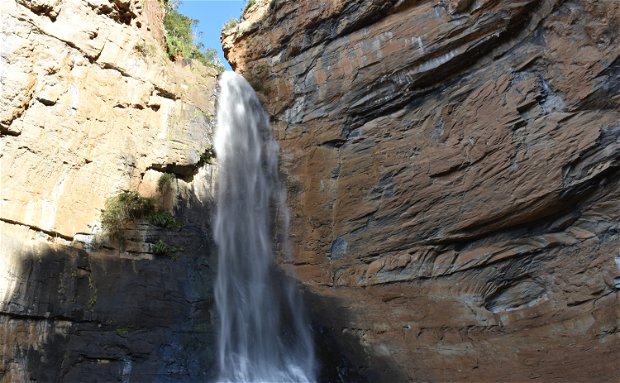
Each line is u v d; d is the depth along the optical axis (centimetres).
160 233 1182
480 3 1238
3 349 815
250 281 1290
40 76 1042
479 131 1202
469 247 1212
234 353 1053
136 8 1337
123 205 1136
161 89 1336
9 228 923
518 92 1159
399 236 1283
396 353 1109
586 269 1030
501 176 1147
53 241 997
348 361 1092
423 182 1271
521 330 1055
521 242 1136
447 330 1118
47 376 847
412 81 1348
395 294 1233
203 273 1192
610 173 1044
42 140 1020
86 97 1136
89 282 987
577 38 1105
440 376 1036
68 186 1054
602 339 950
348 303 1257
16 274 873
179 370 956
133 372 921
